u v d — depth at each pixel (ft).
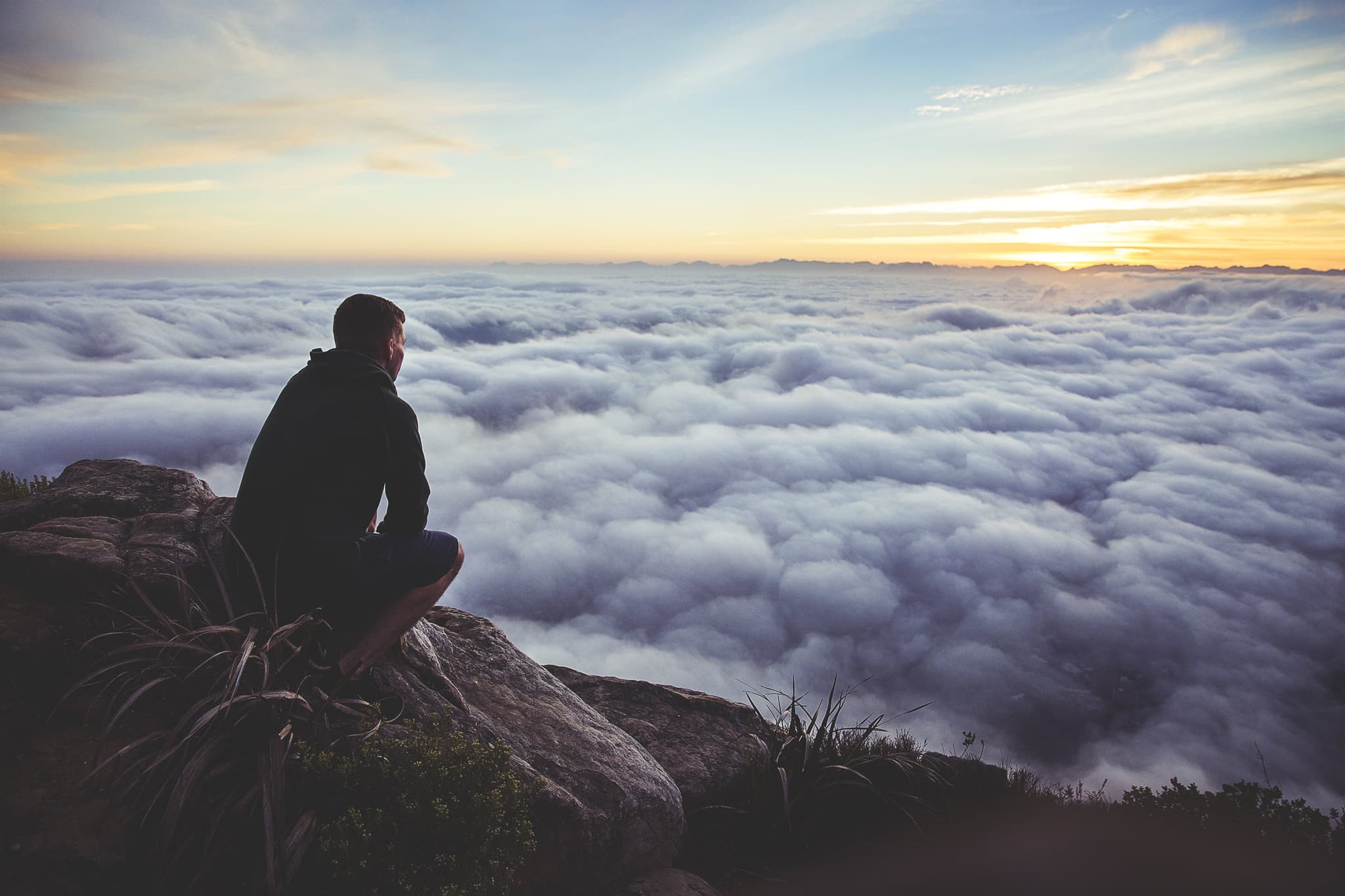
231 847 6.12
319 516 7.13
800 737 12.15
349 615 7.46
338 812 6.49
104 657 7.54
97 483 11.34
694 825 10.99
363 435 7.27
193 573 9.07
